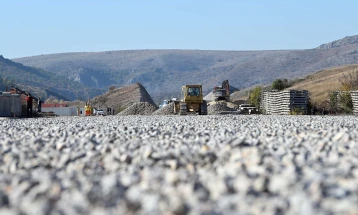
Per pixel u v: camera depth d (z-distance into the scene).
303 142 18.05
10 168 13.47
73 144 18.28
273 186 9.72
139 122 37.16
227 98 106.62
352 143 17.33
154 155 14.04
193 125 30.41
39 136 22.73
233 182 10.09
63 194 9.79
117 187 10.09
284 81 160.25
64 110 135.38
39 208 8.56
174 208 8.37
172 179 10.45
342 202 8.39
